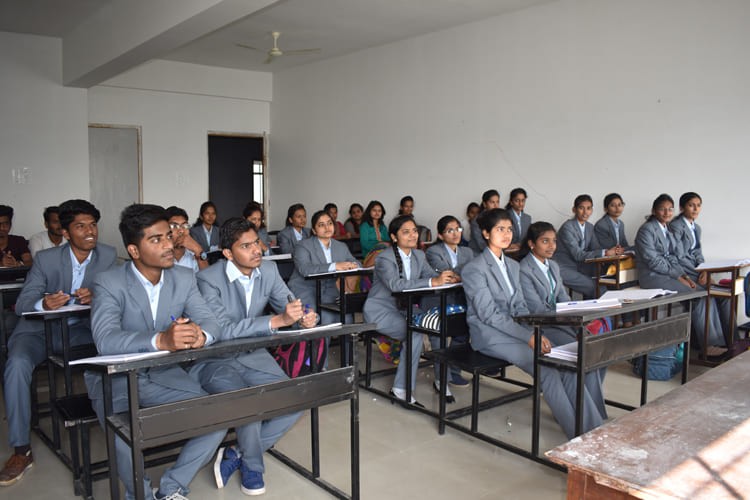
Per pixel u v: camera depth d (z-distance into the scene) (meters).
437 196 6.93
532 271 3.05
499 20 6.11
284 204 9.48
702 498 1.06
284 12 6.05
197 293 2.28
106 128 8.27
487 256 2.92
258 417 1.93
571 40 5.52
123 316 2.11
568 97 5.59
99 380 2.08
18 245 4.75
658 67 4.95
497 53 6.16
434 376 3.78
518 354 2.73
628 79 5.15
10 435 2.51
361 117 7.89
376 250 4.56
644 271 4.55
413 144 7.18
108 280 2.07
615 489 1.19
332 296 4.26
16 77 6.48
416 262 3.55
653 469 1.18
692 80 4.77
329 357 4.45
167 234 2.07
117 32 5.30
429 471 2.55
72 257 2.84
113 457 1.90
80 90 6.83
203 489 2.41
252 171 10.06
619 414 3.21
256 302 2.53
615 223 5.11
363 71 7.79
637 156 5.14
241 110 9.38
